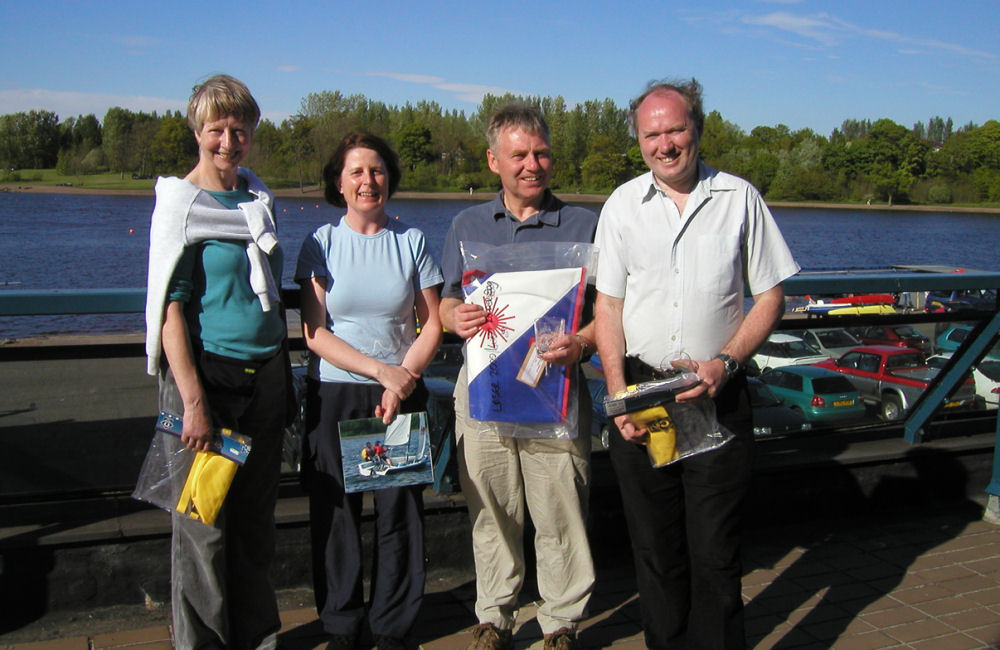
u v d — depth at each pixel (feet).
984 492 14.14
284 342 8.77
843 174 332.80
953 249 190.90
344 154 8.86
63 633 9.24
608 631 9.95
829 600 10.74
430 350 9.05
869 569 11.60
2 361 9.38
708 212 8.35
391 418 8.93
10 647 8.95
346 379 8.96
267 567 8.99
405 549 9.18
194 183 8.20
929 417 13.87
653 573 8.97
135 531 9.47
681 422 8.35
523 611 10.34
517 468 9.24
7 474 9.64
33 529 9.41
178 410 8.07
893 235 220.64
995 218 289.94
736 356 8.19
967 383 14.10
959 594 10.92
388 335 8.94
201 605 8.33
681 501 8.91
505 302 8.59
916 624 10.14
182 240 7.75
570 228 9.07
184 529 8.20
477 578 9.53
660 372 8.54
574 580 9.27
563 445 9.01
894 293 12.91
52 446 9.80
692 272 8.34
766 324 8.41
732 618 8.55
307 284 8.98
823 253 177.68
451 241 9.22
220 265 8.00
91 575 9.47
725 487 8.47
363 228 9.06
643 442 8.39
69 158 337.31
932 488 13.82
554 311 8.57
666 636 8.99
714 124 357.82
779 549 12.25
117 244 152.87
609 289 8.73
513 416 8.65
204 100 7.94
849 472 13.17
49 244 149.07
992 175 331.57
